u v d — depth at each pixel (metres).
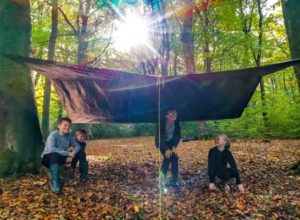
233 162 5.09
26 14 6.17
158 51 17.45
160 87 5.54
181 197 4.79
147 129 25.89
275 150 10.24
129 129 25.75
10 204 4.28
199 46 17.00
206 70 18.55
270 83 24.94
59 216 3.88
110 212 4.07
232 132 16.98
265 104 16.56
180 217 3.96
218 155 5.13
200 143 14.23
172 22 15.92
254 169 6.84
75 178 5.74
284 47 18.42
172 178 5.59
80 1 15.51
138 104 6.37
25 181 5.40
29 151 5.86
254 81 5.15
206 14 14.62
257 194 4.86
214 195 4.86
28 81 6.08
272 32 18.86
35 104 6.21
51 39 12.67
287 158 8.26
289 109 15.58
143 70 18.14
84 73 5.33
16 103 5.84
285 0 6.57
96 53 17.41
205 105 6.10
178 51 18.00
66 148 5.27
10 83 5.82
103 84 5.83
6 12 5.91
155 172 6.86
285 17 6.62
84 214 3.98
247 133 16.66
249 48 15.73
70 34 15.42
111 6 15.15
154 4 15.32
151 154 10.84
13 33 5.92
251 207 4.26
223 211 4.14
